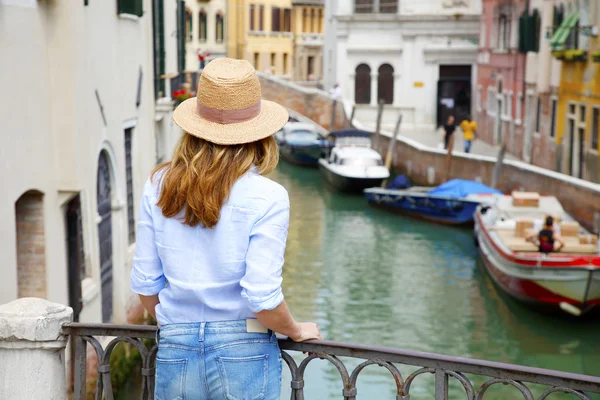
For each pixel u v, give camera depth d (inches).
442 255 854.5
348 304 666.8
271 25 2502.5
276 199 105.2
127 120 492.1
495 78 1425.9
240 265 105.1
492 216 808.3
